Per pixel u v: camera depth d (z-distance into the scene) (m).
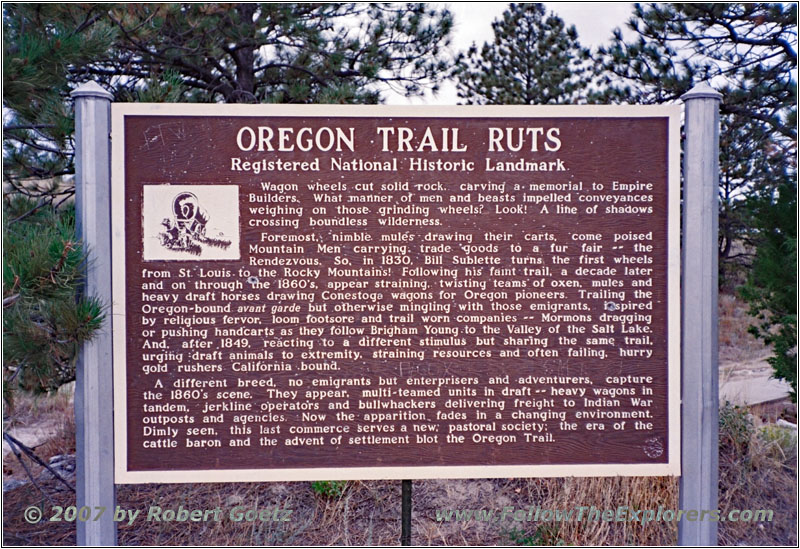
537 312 2.99
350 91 5.22
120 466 2.89
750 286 5.83
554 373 2.99
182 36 5.60
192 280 2.92
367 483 4.75
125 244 2.89
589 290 2.99
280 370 2.95
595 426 3.00
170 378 2.92
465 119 2.97
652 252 2.99
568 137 2.99
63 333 2.71
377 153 2.96
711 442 2.96
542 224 2.98
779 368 5.40
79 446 2.86
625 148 2.99
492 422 2.99
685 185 3.01
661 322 3.00
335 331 2.96
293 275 2.95
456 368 2.98
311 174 2.95
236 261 2.93
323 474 2.95
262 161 2.94
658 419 3.01
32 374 3.32
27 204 4.45
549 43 9.95
